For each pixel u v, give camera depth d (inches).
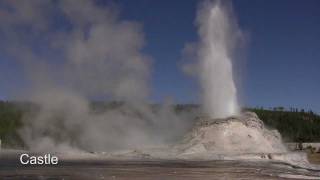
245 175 1352.1
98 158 1923.0
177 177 1272.1
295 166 1761.8
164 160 1852.9
